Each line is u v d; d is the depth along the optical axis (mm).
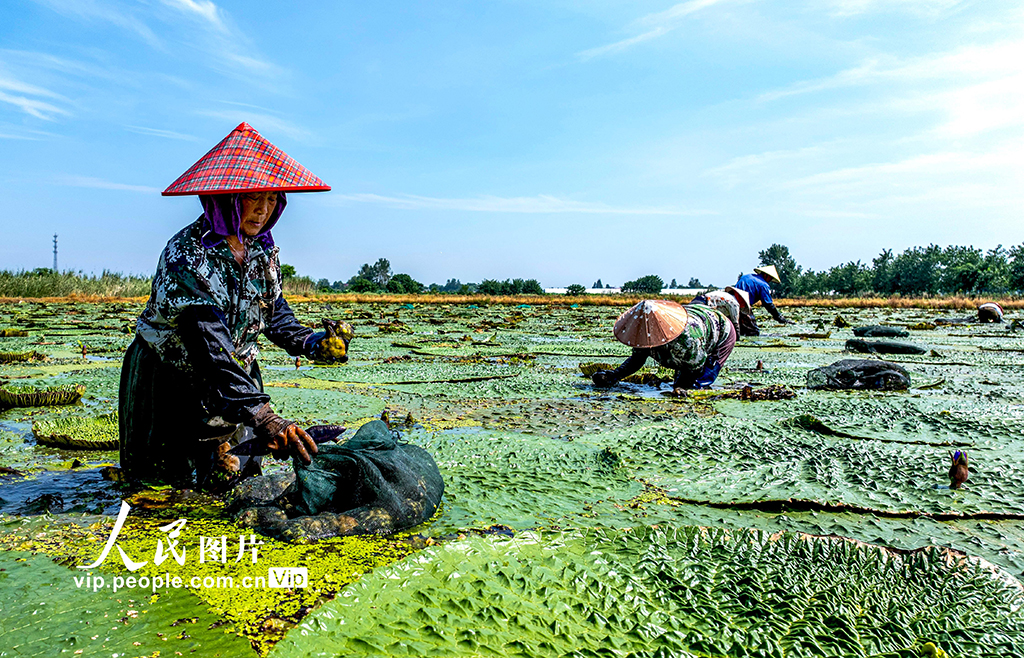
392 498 2990
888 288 64500
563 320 22109
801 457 4223
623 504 3414
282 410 5688
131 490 3459
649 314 7023
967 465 3770
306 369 8539
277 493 3168
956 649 2109
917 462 4113
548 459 4137
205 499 3314
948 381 7996
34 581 2410
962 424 5246
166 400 3445
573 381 7824
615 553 2701
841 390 7355
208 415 3418
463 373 8281
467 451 4285
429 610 2236
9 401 5660
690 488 3648
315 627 2107
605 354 11023
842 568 2611
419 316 23469
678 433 4805
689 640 2121
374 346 11867
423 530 2988
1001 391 7164
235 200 3201
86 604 2254
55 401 5805
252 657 1972
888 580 2525
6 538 2783
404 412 5777
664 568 2580
